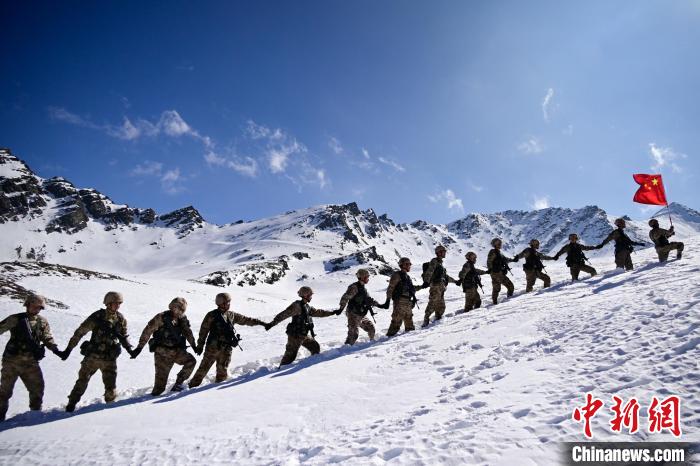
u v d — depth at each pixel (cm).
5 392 709
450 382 507
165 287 5875
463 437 333
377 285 11338
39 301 741
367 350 811
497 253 1220
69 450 485
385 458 332
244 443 429
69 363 1391
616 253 1223
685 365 364
